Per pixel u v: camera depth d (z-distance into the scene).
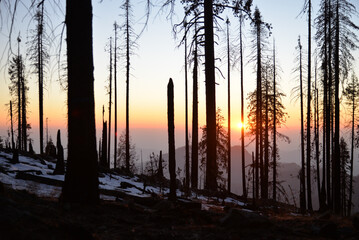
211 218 6.07
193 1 17.34
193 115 23.83
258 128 28.77
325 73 19.17
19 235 3.41
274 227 5.46
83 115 6.43
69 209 5.72
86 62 6.52
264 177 28.92
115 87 33.41
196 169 22.58
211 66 17.19
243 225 5.38
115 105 33.31
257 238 4.77
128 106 30.95
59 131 16.05
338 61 17.61
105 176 18.95
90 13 6.66
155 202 8.45
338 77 17.55
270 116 30.22
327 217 7.69
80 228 4.08
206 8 17.09
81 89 6.46
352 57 17.52
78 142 6.41
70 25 6.49
